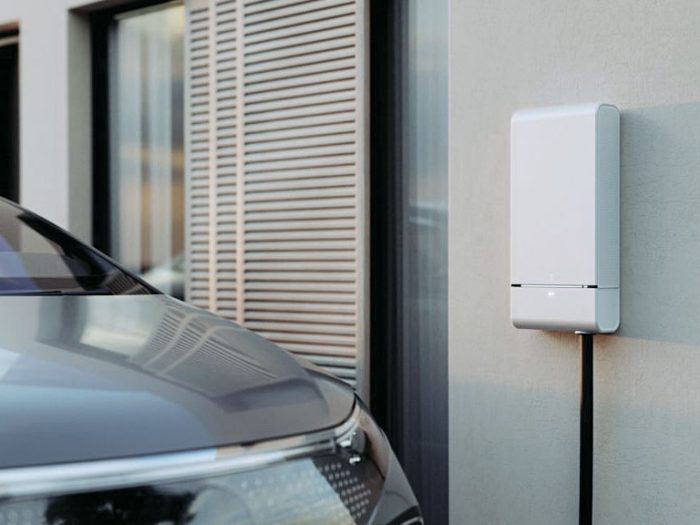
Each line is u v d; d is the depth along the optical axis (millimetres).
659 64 2812
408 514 1864
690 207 2750
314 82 3926
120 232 4992
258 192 4164
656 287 2811
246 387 1789
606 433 2914
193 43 4434
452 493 3318
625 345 2873
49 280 2387
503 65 3174
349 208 3832
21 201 5215
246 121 4191
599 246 2711
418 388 3738
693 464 2758
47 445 1462
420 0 3719
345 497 1746
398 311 3793
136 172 4910
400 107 3783
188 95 4465
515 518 3162
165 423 1582
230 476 1592
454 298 3303
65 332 1892
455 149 3293
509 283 3170
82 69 5008
